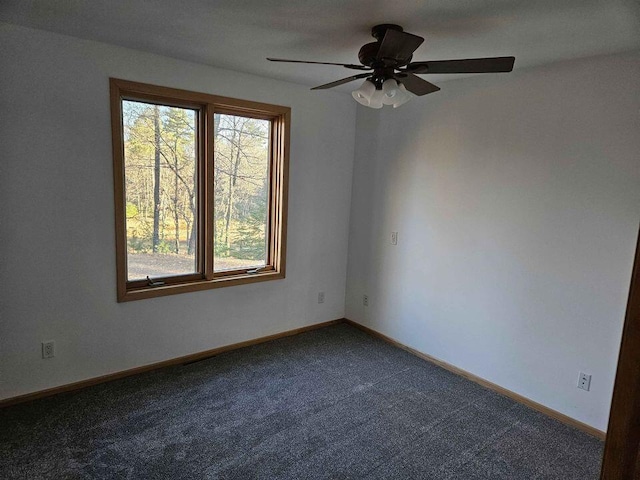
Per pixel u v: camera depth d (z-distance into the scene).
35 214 2.54
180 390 2.86
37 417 2.48
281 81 3.42
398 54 1.81
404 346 3.71
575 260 2.56
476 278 3.10
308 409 2.68
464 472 2.16
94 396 2.74
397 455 2.27
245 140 3.45
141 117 2.92
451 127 3.17
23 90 2.41
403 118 3.53
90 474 2.04
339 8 1.88
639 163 2.26
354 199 4.09
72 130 2.59
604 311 2.46
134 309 3.00
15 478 2.00
